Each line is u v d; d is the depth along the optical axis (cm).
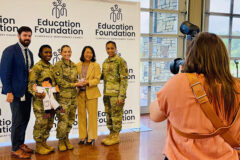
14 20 309
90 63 332
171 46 582
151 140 366
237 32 647
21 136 304
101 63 355
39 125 299
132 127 387
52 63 330
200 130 102
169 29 575
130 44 372
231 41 645
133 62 376
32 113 334
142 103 565
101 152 317
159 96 111
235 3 630
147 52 557
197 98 101
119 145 344
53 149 318
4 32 306
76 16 338
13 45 288
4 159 292
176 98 105
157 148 333
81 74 332
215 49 107
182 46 591
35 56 323
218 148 100
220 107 103
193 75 105
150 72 565
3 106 316
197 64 108
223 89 102
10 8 306
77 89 336
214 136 102
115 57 334
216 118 100
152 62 564
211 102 102
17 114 290
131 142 356
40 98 292
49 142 353
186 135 106
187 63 113
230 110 104
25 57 291
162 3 559
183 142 107
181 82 105
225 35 634
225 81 104
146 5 543
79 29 340
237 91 104
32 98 310
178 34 584
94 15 346
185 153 107
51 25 326
